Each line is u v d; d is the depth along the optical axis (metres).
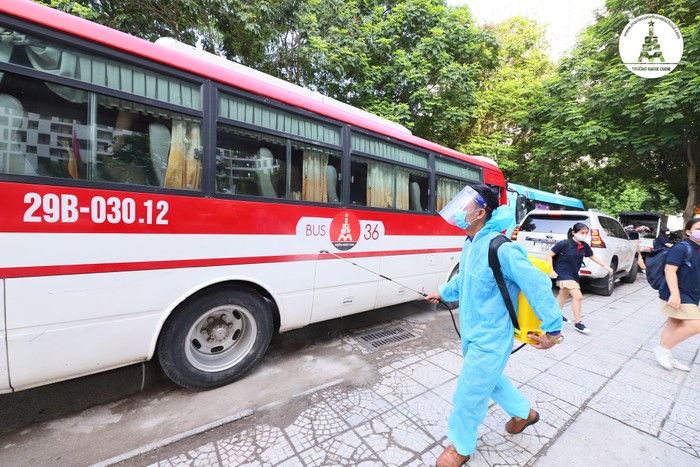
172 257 2.28
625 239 7.38
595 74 10.38
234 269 2.59
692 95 7.39
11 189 1.71
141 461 1.85
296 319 3.09
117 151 2.11
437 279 4.71
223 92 2.58
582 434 2.16
